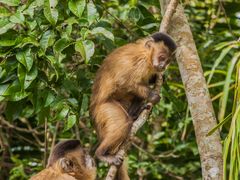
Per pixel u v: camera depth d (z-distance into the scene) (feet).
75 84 46.55
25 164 62.34
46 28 42.50
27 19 42.39
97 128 46.83
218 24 68.33
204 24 67.67
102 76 47.32
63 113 42.98
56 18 40.75
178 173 64.28
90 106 47.70
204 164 41.39
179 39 47.14
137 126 44.01
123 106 46.98
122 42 50.11
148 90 46.19
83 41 40.81
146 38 48.29
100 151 45.01
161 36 46.73
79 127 63.36
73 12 41.39
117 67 46.73
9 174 65.92
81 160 42.93
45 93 43.62
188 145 61.36
